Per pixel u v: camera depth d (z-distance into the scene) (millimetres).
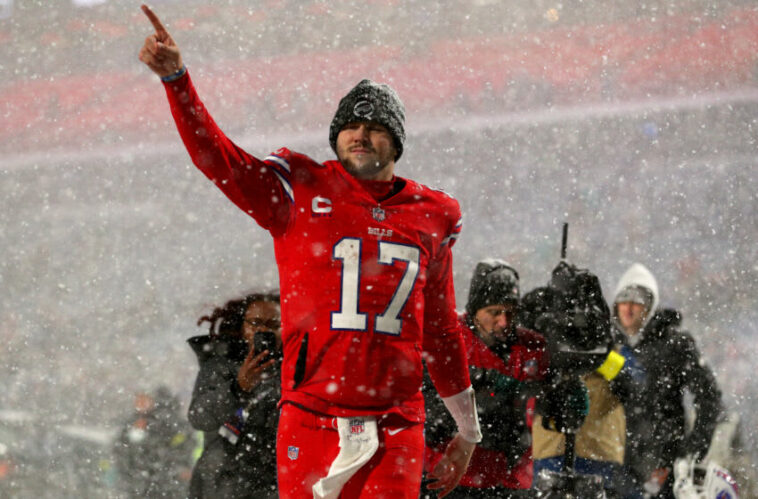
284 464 12211
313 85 86938
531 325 19047
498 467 17703
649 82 81500
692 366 20484
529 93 84000
